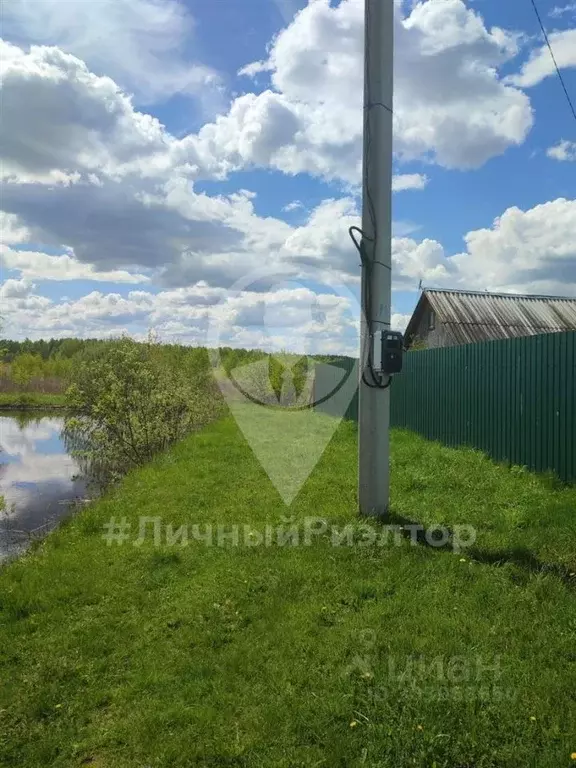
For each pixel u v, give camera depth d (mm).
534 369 6898
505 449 7547
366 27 5191
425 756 2178
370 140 5191
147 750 2385
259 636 3252
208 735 2436
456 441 9055
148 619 3666
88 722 2654
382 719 2420
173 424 12703
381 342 5051
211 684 2812
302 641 3129
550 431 6547
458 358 9016
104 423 12570
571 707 2428
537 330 18062
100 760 2381
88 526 6047
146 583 4266
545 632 3027
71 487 11836
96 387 12609
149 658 3135
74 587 4246
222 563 4500
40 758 2414
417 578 3877
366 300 5230
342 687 2672
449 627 3141
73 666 3115
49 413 34094
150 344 14188
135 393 12227
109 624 3631
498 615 3242
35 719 2707
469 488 6180
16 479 12805
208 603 3762
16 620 3812
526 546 4273
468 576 3861
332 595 3697
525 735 2275
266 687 2740
